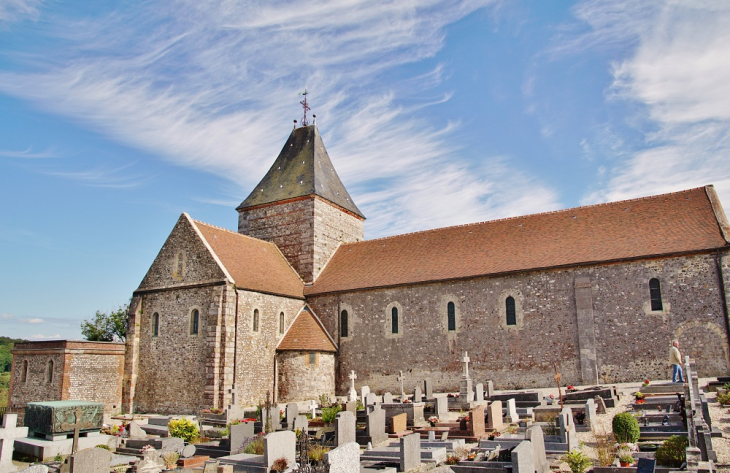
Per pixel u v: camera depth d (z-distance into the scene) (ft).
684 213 96.22
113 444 72.64
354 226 146.51
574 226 104.99
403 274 113.80
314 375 109.19
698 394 53.67
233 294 103.81
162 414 105.19
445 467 51.26
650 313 89.71
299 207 132.77
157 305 111.86
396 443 63.46
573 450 52.44
